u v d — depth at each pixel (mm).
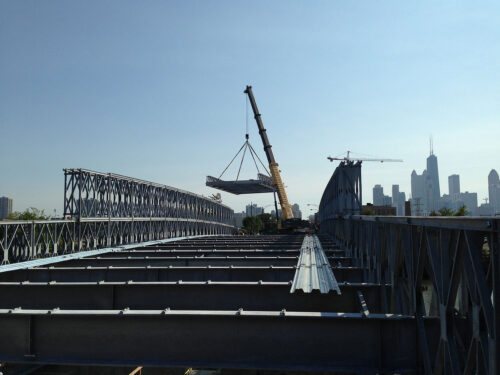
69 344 8836
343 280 16312
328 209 41062
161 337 8695
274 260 19391
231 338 8523
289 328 8406
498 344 5227
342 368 8148
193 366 8508
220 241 33438
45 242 24859
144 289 12078
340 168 27703
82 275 16500
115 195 35250
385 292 11578
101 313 8727
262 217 159250
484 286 5586
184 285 11891
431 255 7477
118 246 30703
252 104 74438
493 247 5199
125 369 17469
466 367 6355
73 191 28297
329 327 8312
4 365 14781
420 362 8016
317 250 22359
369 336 8195
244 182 61406
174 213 51125
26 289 12484
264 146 71062
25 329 8953
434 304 8242
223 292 11773
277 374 16891
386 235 11562
